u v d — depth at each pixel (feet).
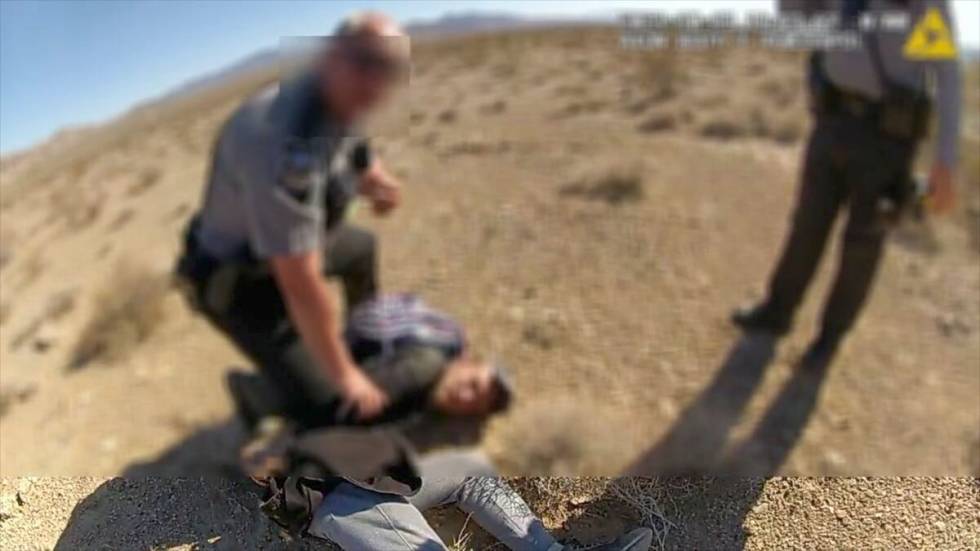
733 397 7.23
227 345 8.10
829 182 7.01
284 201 6.01
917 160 7.09
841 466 6.98
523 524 10.08
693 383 7.20
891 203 7.02
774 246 7.23
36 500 10.76
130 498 10.65
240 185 6.15
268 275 6.58
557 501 10.53
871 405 7.24
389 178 7.25
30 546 10.23
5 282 10.09
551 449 7.27
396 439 7.34
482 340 7.22
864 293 7.19
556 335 7.25
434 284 7.32
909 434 7.14
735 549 9.68
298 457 7.77
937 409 7.18
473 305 7.34
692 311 7.25
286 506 9.87
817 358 7.27
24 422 8.64
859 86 6.62
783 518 9.73
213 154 6.40
